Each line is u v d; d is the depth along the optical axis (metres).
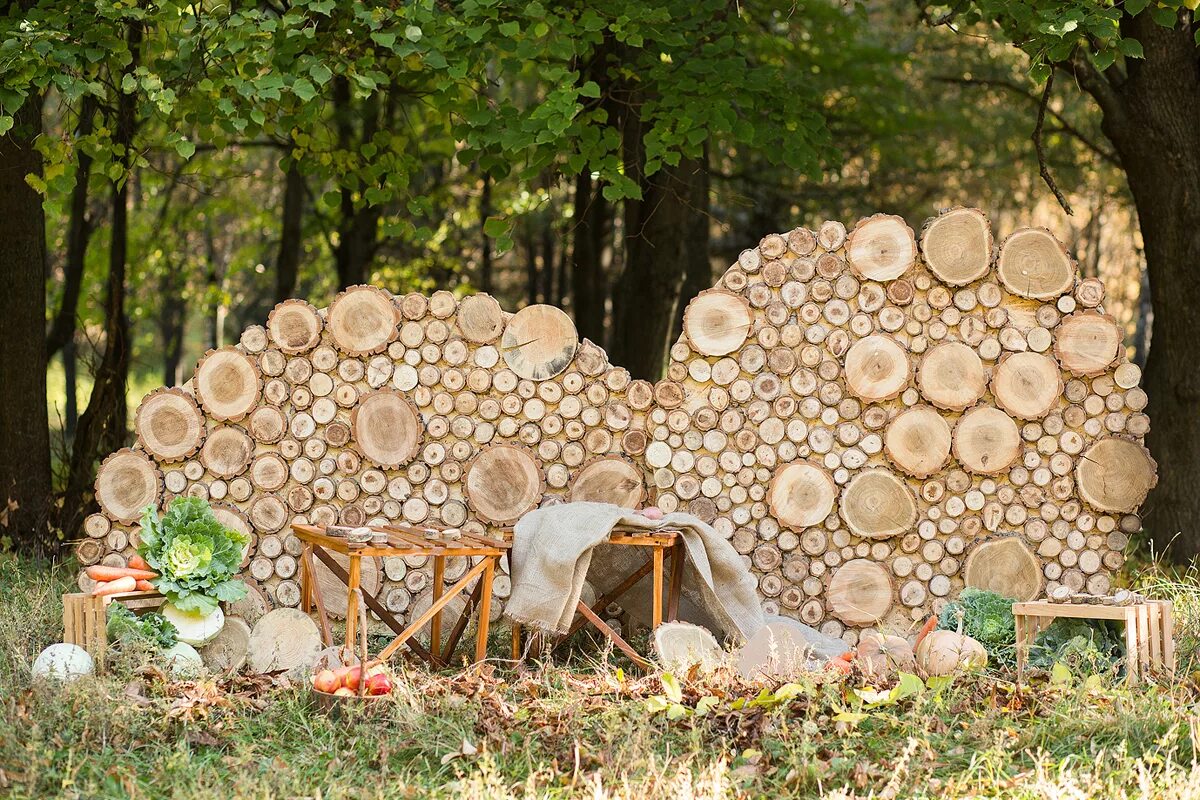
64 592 5.97
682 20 8.28
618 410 6.17
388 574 6.10
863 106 13.26
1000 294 6.12
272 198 17.72
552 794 3.60
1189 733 3.96
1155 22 6.93
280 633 5.28
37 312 7.61
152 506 5.23
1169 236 7.37
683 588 5.71
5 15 7.17
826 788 3.65
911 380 6.14
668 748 3.86
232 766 3.81
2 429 7.49
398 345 6.14
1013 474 6.14
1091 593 6.11
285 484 6.13
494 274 18.14
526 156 7.57
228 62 6.69
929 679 4.53
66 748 3.88
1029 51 6.73
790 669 4.84
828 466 6.15
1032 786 3.50
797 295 6.16
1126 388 6.08
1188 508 7.29
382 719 4.29
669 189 7.98
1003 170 15.00
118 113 7.88
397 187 8.27
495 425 6.20
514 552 5.36
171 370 18.69
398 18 6.69
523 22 7.33
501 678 4.96
